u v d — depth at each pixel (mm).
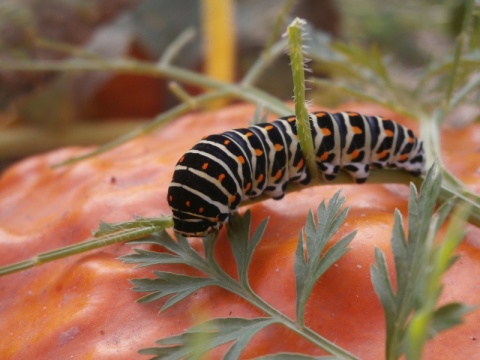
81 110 290
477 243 121
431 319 91
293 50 114
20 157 303
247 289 112
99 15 287
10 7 277
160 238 119
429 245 93
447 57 184
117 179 147
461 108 221
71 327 116
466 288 112
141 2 289
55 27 282
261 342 108
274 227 126
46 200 156
